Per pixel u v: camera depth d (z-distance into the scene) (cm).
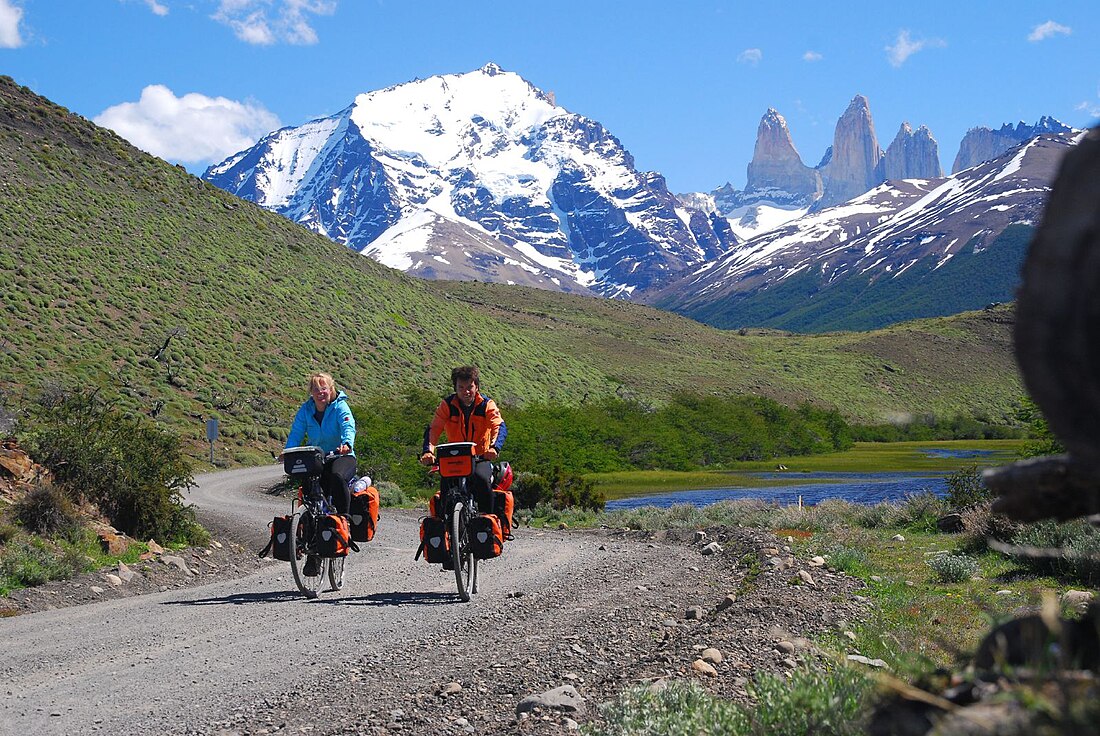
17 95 9325
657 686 489
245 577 1214
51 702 549
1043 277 196
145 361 5656
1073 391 193
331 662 649
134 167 9188
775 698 415
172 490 1440
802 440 9569
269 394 6078
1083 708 170
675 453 7600
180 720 509
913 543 1427
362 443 4609
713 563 1288
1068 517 233
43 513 1188
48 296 5900
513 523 987
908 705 227
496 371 9162
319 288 8700
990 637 236
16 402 4291
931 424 13625
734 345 17838
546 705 504
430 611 871
